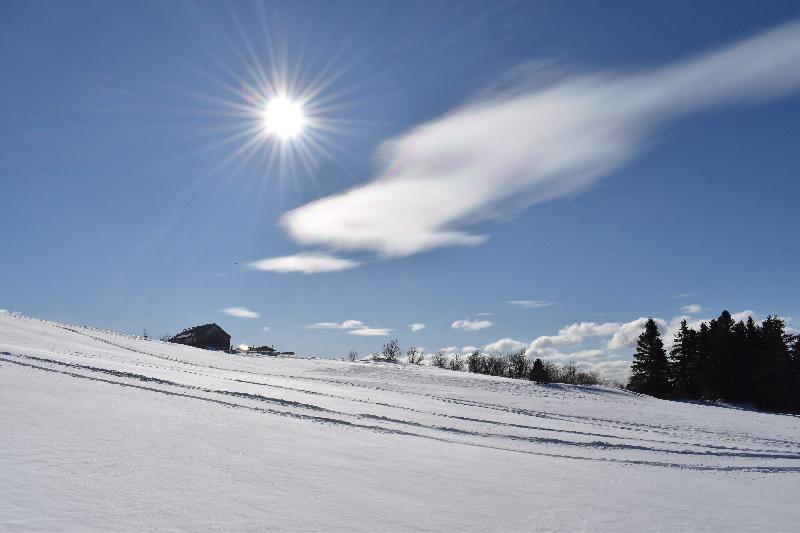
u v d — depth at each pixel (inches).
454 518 233.3
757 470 588.7
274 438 385.1
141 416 388.5
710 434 1010.7
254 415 492.7
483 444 561.6
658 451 687.7
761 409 2664.9
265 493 234.2
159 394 532.7
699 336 3184.1
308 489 252.7
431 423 689.0
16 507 172.1
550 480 359.9
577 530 237.3
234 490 232.7
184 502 205.0
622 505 300.0
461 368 4178.2
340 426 520.4
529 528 231.9
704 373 3053.6
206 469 263.4
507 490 306.5
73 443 274.1
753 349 2861.7
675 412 1402.6
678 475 476.4
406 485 288.7
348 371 1867.6
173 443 313.0
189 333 3196.4
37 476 209.5
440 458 398.6
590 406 1362.0
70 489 199.8
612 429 931.3
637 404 1603.1
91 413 365.4
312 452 351.3
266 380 1054.4
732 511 313.0
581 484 358.3
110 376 644.1
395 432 544.4
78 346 1248.8
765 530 269.7
